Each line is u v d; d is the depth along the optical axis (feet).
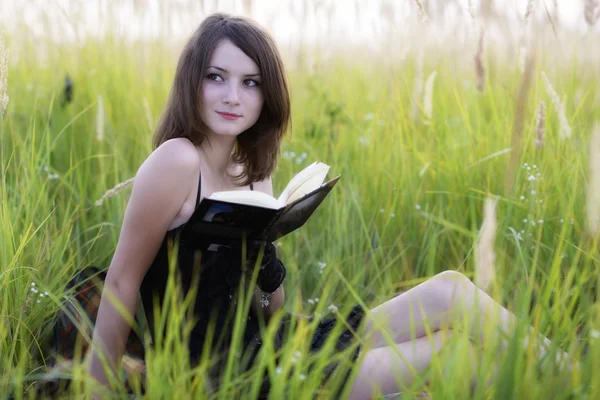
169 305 8.18
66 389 8.02
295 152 15.46
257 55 8.46
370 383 7.83
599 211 6.81
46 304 9.36
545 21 12.28
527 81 8.38
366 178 13.57
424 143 14.39
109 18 17.80
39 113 15.26
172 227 8.30
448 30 15.53
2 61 9.66
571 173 11.35
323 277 10.25
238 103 8.39
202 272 8.11
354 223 12.44
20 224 10.90
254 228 7.82
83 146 14.74
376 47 18.13
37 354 9.21
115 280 8.05
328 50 18.72
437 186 13.29
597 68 12.70
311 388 6.59
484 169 13.10
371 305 9.98
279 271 8.57
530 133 11.78
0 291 8.98
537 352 7.11
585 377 6.78
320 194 8.19
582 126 12.36
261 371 6.71
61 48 17.88
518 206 11.46
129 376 8.05
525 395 6.61
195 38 8.49
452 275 8.57
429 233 12.06
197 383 6.97
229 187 9.14
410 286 11.41
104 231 12.06
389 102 15.34
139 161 14.25
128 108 16.29
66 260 11.13
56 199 12.83
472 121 15.29
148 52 17.94
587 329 8.36
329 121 16.16
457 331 7.02
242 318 7.95
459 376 6.65
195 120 8.43
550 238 10.99
